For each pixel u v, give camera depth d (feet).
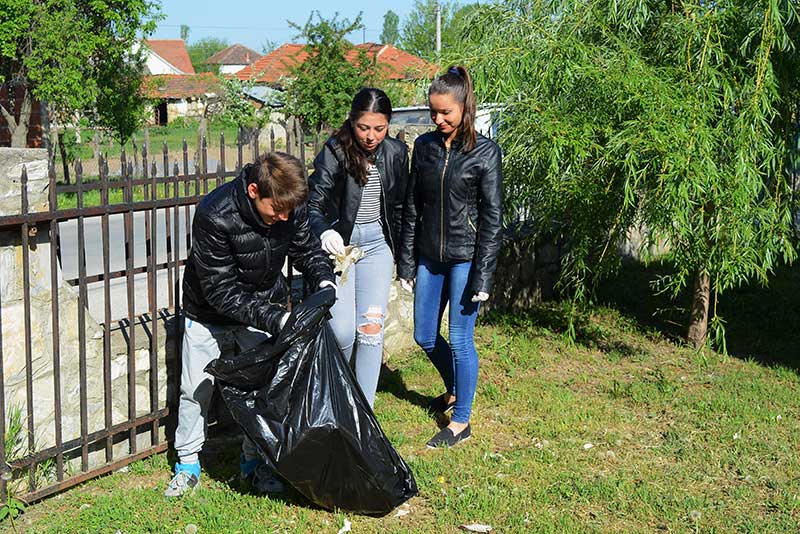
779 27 19.22
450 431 15.17
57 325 12.16
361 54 72.28
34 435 12.69
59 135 62.64
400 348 20.98
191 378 12.75
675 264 20.06
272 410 11.70
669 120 18.12
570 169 19.29
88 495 12.83
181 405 12.96
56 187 12.00
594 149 19.21
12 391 12.41
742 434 15.84
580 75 18.76
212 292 11.91
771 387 18.75
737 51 20.33
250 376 11.76
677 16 20.04
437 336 15.99
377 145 13.66
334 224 14.11
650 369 20.13
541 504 12.87
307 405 11.68
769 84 19.15
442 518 12.32
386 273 14.46
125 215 13.14
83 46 63.57
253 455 13.21
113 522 11.98
